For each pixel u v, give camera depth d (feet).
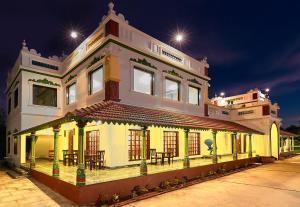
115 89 38.58
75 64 49.03
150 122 33.12
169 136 51.31
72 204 25.13
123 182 28.91
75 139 48.29
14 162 54.54
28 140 61.67
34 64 53.62
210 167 45.01
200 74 59.11
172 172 36.32
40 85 53.67
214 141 47.26
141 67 43.86
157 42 47.57
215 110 68.54
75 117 25.90
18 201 26.73
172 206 25.38
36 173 39.17
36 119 52.39
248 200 27.66
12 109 60.75
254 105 72.79
